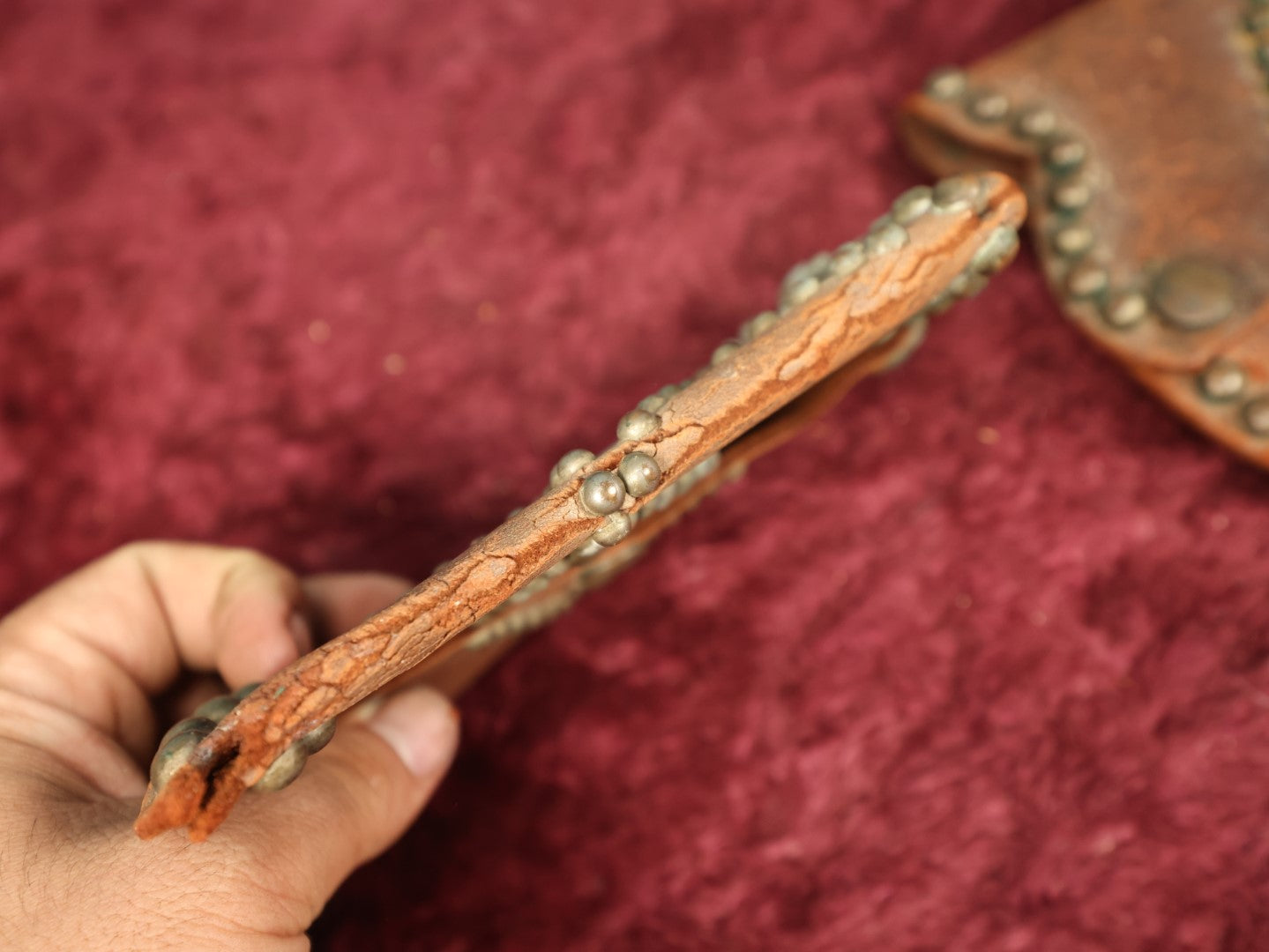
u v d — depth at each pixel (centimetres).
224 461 36
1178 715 31
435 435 36
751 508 34
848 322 25
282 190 38
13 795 25
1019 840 31
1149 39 34
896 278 25
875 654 32
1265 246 32
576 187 38
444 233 38
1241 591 32
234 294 37
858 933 30
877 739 32
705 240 37
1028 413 34
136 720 29
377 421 36
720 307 36
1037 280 35
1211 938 29
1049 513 33
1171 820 30
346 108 39
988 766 31
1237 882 30
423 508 35
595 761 32
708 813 31
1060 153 34
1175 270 32
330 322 37
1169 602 32
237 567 30
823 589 33
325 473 36
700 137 38
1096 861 30
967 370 35
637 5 40
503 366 36
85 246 38
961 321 35
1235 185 32
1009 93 35
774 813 31
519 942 31
